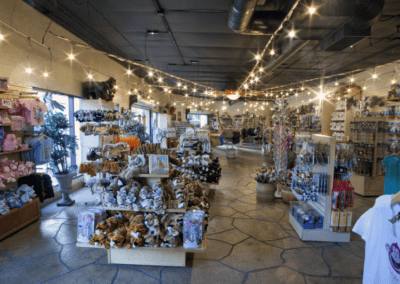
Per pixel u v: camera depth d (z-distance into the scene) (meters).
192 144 5.94
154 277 2.55
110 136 5.24
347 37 4.46
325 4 3.74
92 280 2.50
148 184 2.88
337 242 3.34
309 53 7.13
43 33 4.66
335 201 3.29
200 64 9.00
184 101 18.05
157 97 14.05
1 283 2.44
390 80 7.02
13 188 3.99
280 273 2.64
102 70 7.19
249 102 20.77
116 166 3.04
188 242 2.56
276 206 4.83
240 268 2.73
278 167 5.81
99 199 3.00
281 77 10.91
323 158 3.28
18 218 3.65
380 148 5.46
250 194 5.64
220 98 19.84
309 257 2.96
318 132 10.28
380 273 1.52
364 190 5.45
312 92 12.82
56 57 5.04
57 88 5.08
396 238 1.45
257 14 4.40
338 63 8.26
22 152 4.18
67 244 3.26
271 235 3.55
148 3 4.43
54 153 4.66
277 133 6.00
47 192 4.29
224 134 14.38
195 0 4.30
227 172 8.11
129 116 6.31
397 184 2.98
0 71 3.71
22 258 2.90
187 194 2.91
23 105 3.90
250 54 7.59
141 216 2.76
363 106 7.50
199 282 2.47
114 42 6.64
